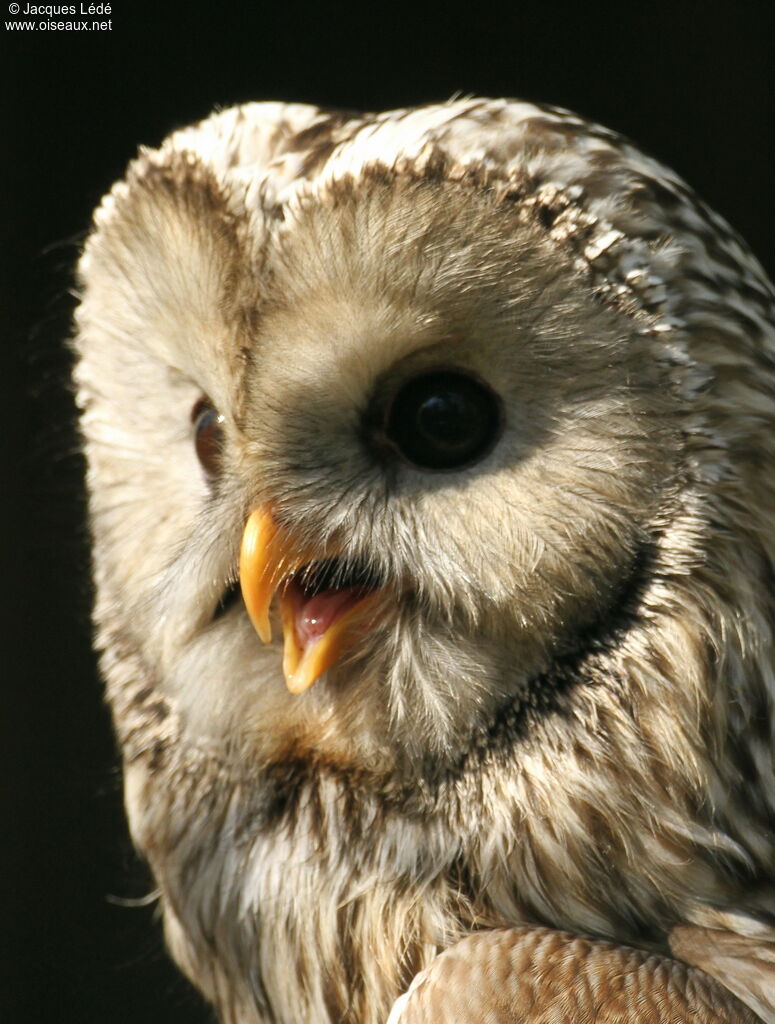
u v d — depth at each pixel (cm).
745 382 179
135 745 184
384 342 179
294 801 182
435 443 180
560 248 179
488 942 178
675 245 179
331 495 180
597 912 179
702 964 179
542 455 179
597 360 179
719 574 179
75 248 191
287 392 180
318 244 179
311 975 181
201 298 181
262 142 181
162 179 182
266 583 180
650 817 179
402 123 180
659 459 179
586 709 179
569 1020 176
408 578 180
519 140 180
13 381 209
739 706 179
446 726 180
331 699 181
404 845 180
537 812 179
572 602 179
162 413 184
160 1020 212
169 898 184
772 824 180
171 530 183
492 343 179
